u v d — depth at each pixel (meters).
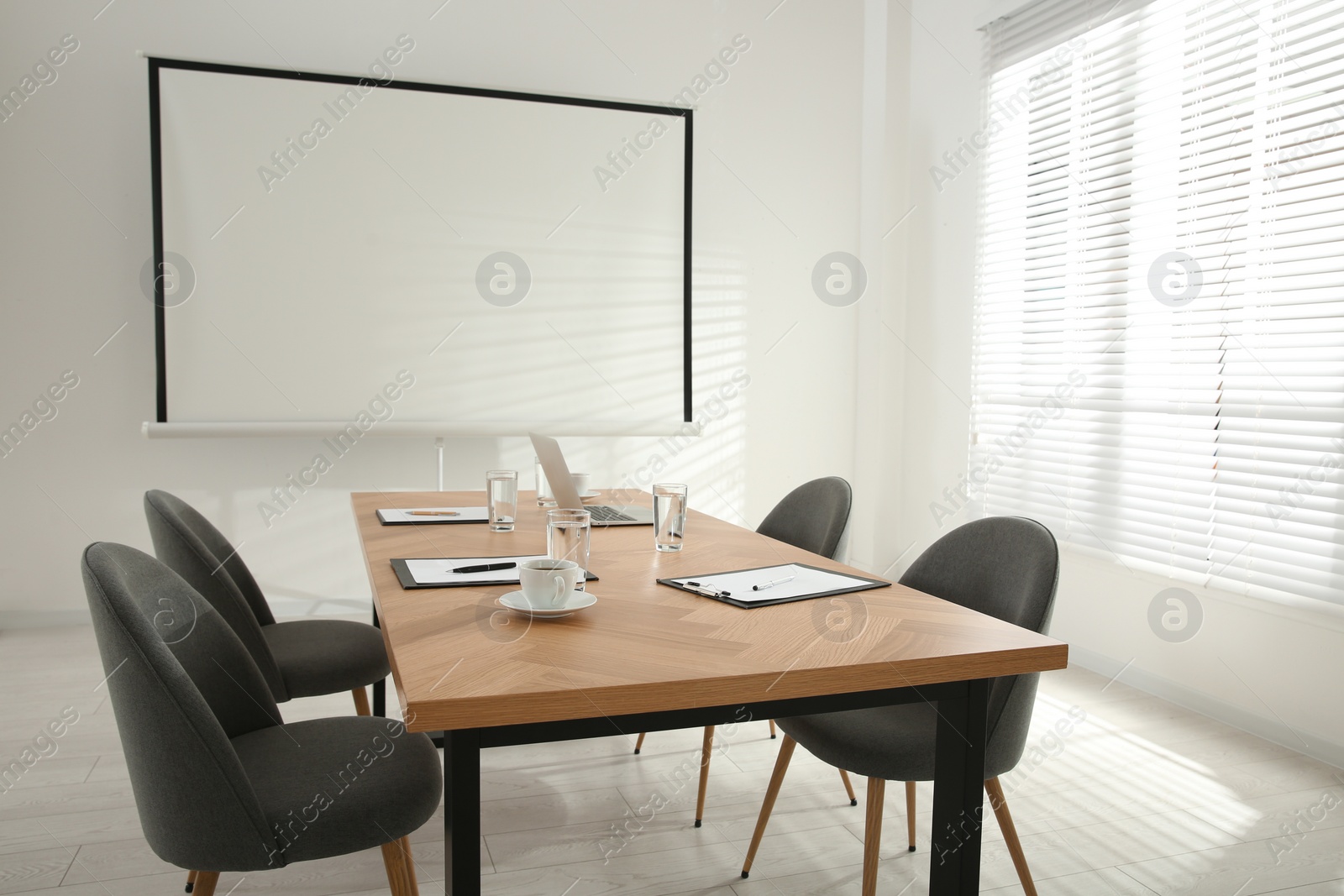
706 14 4.48
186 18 3.80
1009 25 3.93
